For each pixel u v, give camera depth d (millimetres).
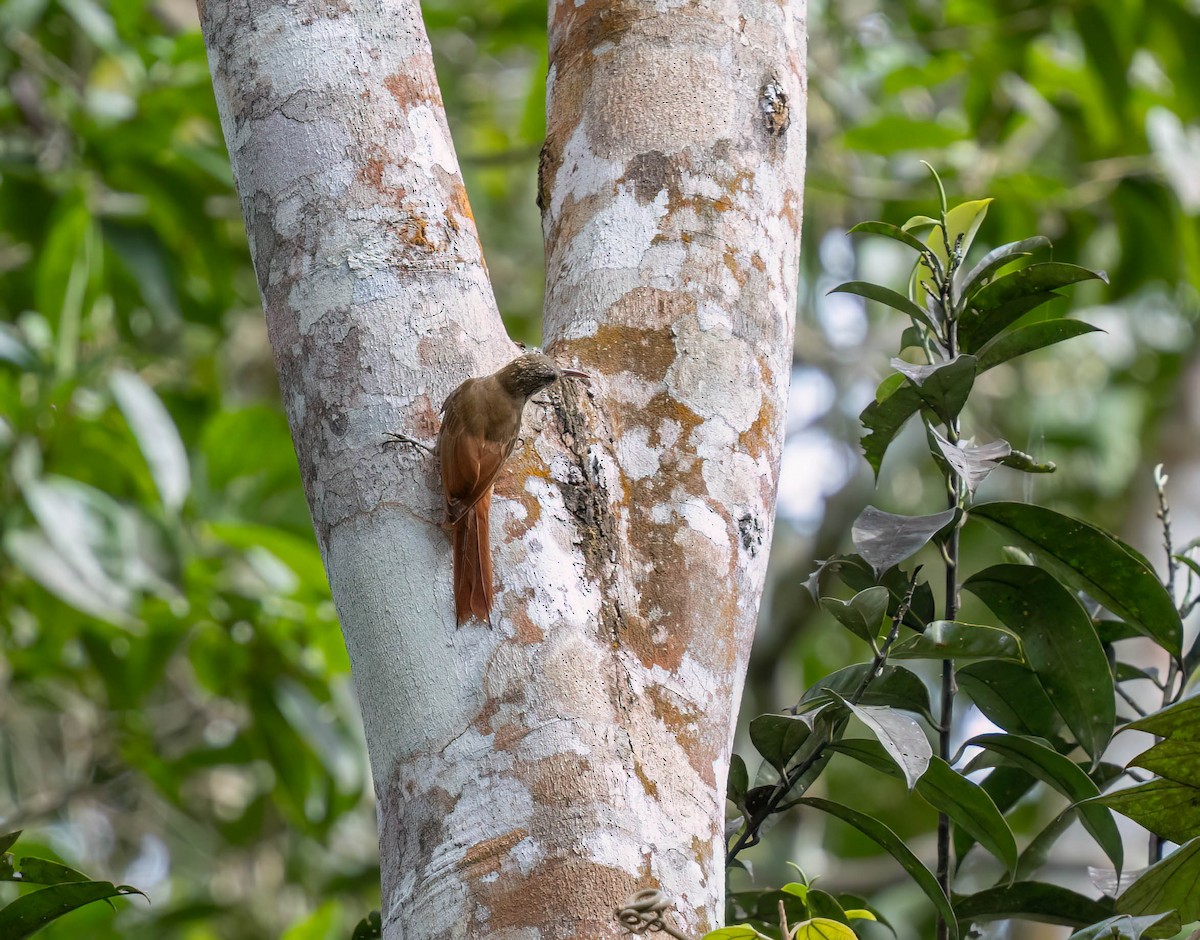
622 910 4355
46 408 11391
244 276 15680
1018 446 18203
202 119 13008
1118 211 14297
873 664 5988
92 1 13039
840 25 16000
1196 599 6758
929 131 14094
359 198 5410
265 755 13484
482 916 4391
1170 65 14312
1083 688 6336
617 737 4688
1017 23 14742
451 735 4680
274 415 12719
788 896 6867
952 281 6543
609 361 5402
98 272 12359
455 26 14875
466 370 5238
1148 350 18656
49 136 13781
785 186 5898
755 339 5547
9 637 13383
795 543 18750
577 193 5863
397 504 5039
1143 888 5391
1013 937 10578
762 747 6102
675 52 5945
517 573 4879
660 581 5051
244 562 12703
